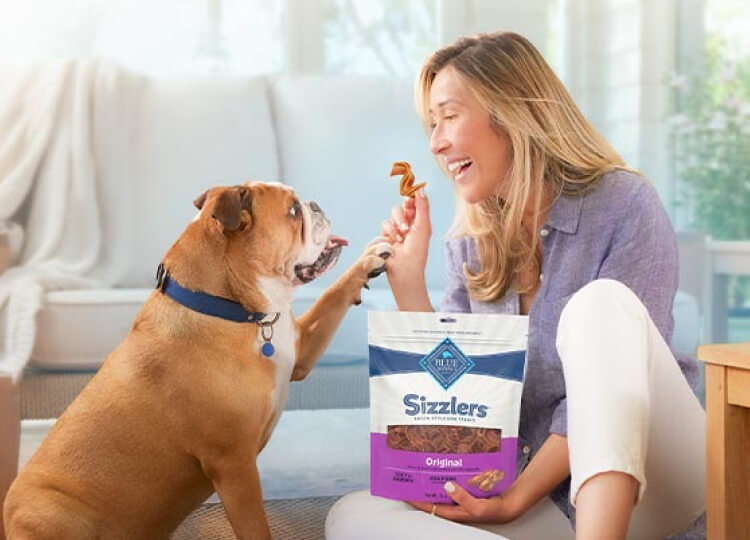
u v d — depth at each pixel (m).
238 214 1.63
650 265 1.62
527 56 1.71
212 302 1.68
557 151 1.68
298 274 1.75
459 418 1.50
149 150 3.27
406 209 1.90
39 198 3.11
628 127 4.43
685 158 4.45
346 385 2.59
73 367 2.56
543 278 1.71
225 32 4.02
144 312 1.74
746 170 4.47
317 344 1.90
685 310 2.84
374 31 4.20
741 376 1.32
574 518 1.57
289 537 2.13
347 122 3.48
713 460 1.37
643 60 4.42
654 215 1.65
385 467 1.53
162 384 1.66
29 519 1.61
